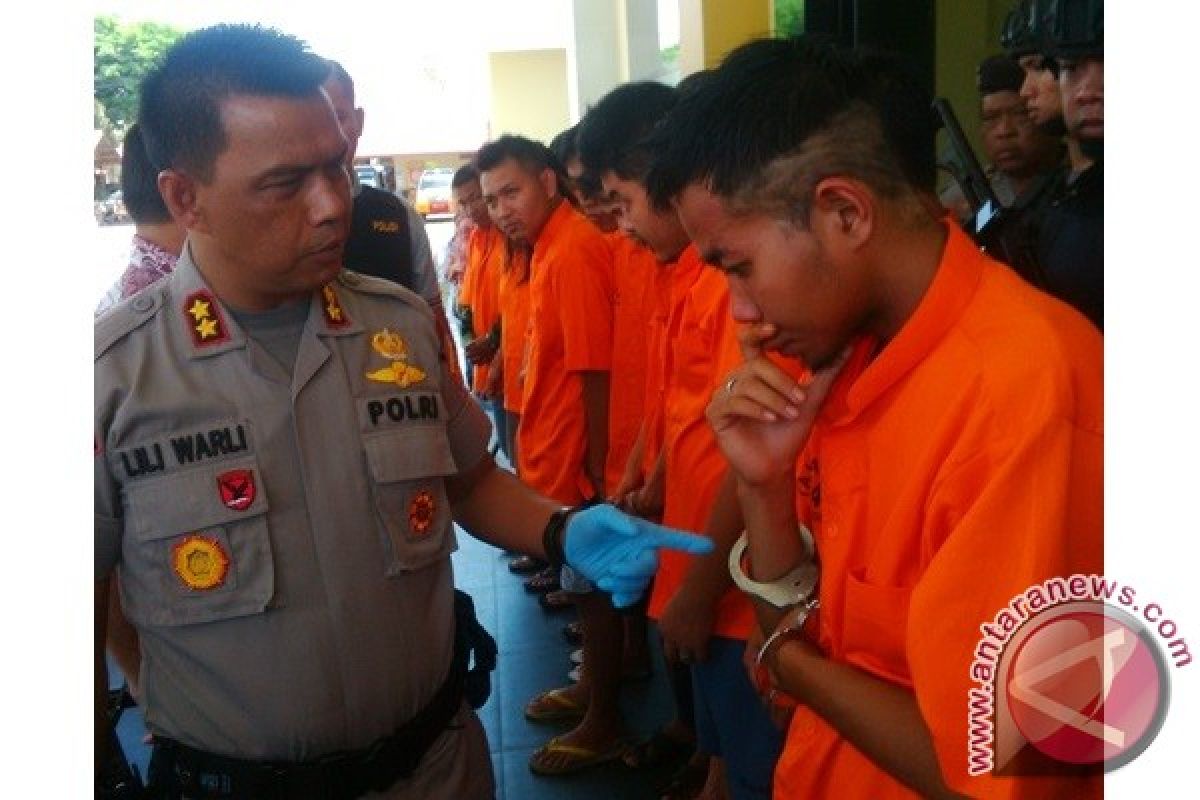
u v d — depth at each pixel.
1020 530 0.71
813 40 0.87
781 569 1.03
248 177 0.99
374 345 1.17
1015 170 1.83
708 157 0.83
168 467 1.04
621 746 2.34
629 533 1.18
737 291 0.87
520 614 3.28
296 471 1.09
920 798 0.83
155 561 1.05
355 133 2.03
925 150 0.84
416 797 1.16
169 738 1.10
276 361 1.11
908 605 0.81
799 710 1.01
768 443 0.98
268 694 1.07
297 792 1.08
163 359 1.07
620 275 2.43
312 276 1.06
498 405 4.12
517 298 3.28
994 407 0.74
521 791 2.27
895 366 0.83
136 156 1.71
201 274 1.10
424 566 1.15
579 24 7.38
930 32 2.61
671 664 2.26
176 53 1.00
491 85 15.30
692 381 1.57
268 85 0.98
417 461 1.14
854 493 0.90
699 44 3.55
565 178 2.62
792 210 0.81
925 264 0.82
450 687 1.21
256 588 1.05
